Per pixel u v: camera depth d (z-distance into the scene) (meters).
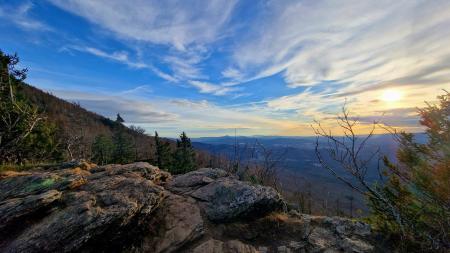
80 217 7.04
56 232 6.59
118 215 7.37
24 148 18.84
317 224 9.42
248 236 8.66
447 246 6.77
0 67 19.50
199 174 12.55
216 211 9.36
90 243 6.94
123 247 7.55
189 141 45.19
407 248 7.50
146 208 8.30
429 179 7.17
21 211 7.00
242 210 9.37
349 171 7.49
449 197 6.88
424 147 7.71
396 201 7.97
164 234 8.27
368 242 8.12
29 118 18.38
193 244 8.12
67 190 8.66
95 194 8.45
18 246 6.18
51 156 24.25
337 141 7.63
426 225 7.61
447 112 7.53
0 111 16.73
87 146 44.44
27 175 9.47
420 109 8.12
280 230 9.09
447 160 7.14
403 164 8.11
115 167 11.74
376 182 8.07
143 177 11.04
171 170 42.03
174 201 9.91
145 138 102.44
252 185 10.88
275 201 10.20
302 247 8.14
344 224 9.12
